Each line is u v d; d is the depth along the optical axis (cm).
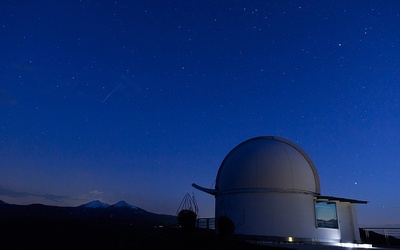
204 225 1805
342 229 1691
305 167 1748
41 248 1709
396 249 1340
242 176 1684
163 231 1328
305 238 1559
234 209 1656
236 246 1083
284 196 1606
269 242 1531
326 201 1706
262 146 1788
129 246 1268
